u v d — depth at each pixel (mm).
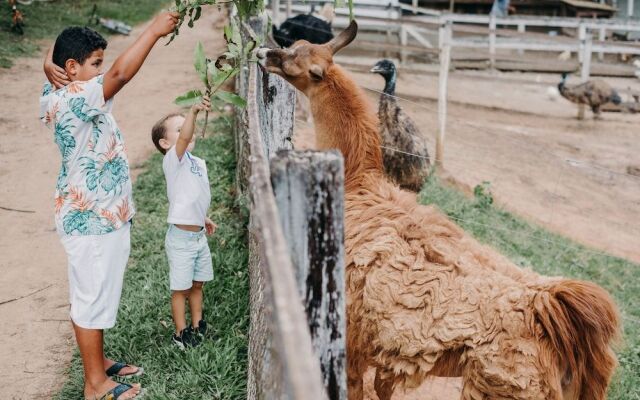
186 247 4316
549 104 15961
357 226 3355
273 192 2176
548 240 7418
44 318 5066
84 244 3666
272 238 1750
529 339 2879
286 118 4773
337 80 3900
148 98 11367
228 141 8336
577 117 14969
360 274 3227
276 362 2010
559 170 10812
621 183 10617
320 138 3938
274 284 1564
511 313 2910
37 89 11742
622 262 7340
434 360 3027
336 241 2227
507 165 10539
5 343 4738
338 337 2328
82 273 3689
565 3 21906
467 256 3160
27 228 6660
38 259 6031
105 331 4574
